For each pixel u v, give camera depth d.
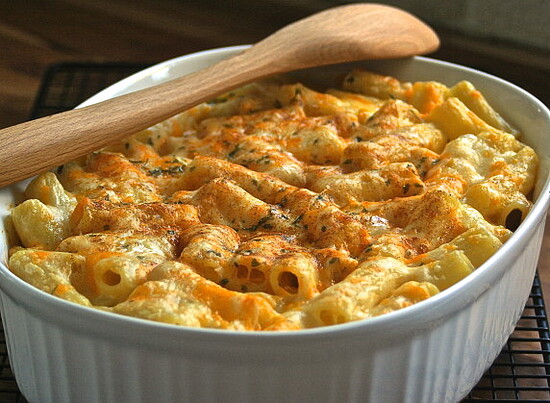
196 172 0.75
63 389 0.65
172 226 0.70
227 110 0.86
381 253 0.67
